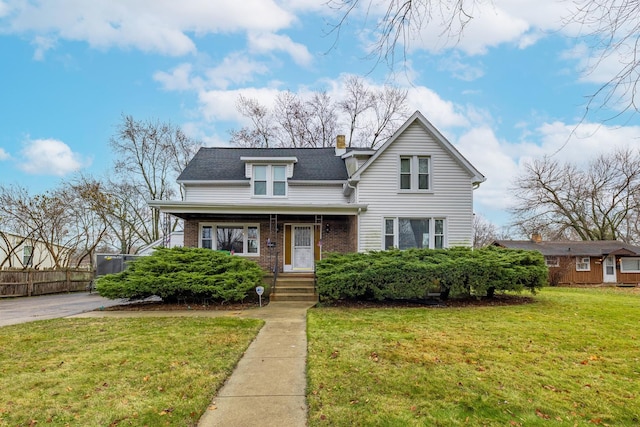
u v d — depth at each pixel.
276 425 3.62
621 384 4.73
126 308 11.31
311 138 32.72
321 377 4.85
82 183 24.89
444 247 14.48
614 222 29.55
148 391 4.38
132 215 28.64
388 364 5.38
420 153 14.77
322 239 15.98
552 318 8.98
